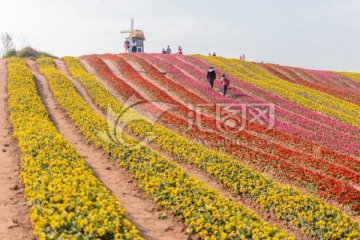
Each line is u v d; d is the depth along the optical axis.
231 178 16.59
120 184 15.69
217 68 48.72
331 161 22.34
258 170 19.34
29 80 33.19
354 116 36.62
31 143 16.41
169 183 14.18
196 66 48.94
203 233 11.12
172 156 20.11
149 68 44.47
